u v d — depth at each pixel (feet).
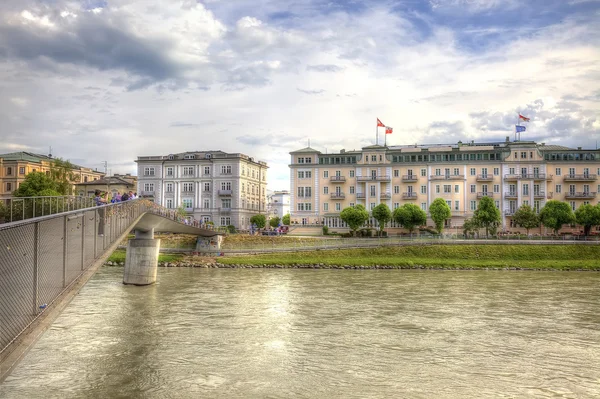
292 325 111.14
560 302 145.48
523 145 351.05
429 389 72.33
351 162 369.09
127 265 176.86
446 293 161.79
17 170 376.89
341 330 106.93
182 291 160.56
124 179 440.45
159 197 388.78
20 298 41.57
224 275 214.28
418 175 359.87
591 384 75.41
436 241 292.20
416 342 97.96
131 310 125.80
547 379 77.36
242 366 81.66
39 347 91.09
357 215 328.90
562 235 319.68
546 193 349.20
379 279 202.59
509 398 69.46
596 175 347.56
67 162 330.34
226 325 110.11
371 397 68.95
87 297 146.82
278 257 278.26
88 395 68.28
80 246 61.67
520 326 112.68
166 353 88.33
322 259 274.16
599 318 122.11
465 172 354.95
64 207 81.76
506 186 350.84
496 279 206.28
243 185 388.78
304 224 366.02
